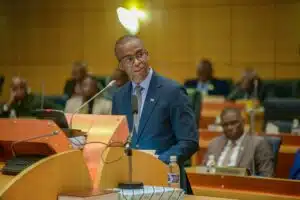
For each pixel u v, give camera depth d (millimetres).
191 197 7559
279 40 29094
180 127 8547
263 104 20609
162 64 30688
